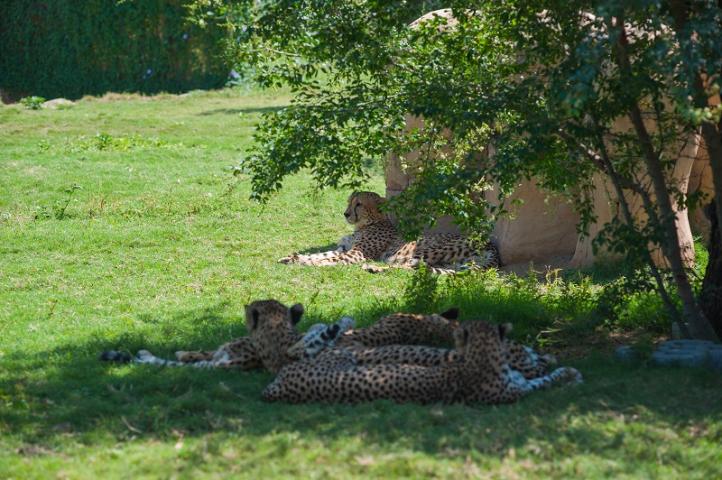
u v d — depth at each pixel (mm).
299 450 8141
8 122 35781
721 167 10930
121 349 11688
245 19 12477
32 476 7734
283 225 21250
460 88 11289
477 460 7895
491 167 11391
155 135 33375
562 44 10945
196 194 23797
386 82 12125
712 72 8898
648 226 10555
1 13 50344
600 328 12672
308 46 12211
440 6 11836
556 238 17625
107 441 8609
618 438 8344
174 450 8289
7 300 15062
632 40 11922
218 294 15414
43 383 10258
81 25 49094
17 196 23531
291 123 12438
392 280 16312
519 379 9969
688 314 11281
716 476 7660
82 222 21125
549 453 8031
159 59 48625
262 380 10523
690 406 9234
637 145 11602
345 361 10188
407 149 12953
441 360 10227
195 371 10648
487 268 17281
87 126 35094
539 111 10930
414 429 8609
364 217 19125
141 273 16969
